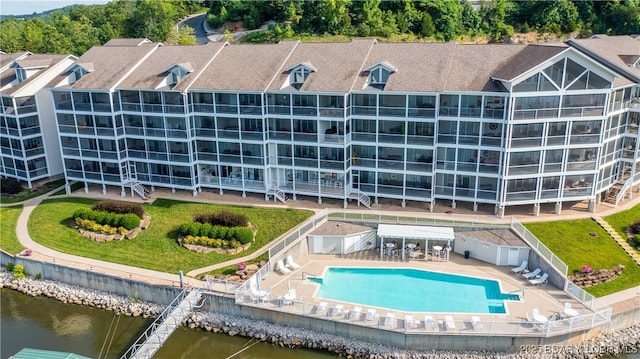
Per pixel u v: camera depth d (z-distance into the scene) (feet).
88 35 359.25
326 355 118.52
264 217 165.78
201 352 122.11
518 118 145.79
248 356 120.06
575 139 149.28
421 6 305.73
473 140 153.69
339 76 162.61
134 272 143.84
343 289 133.49
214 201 177.88
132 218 161.89
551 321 111.45
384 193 167.32
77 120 184.55
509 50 160.35
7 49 350.02
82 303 142.82
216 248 151.64
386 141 160.86
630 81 155.84
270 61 176.65
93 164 190.08
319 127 163.12
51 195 193.26
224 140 173.99
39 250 157.79
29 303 144.87
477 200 159.02
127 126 182.29
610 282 128.67
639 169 168.45
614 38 185.37
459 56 163.94
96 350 123.44
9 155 203.51
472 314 120.47
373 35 288.92
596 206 160.97
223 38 328.49
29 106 195.93
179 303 129.80
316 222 154.92
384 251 152.05
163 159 181.27
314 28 308.40
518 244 139.64
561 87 143.74
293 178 172.55
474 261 146.20
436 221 149.59
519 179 153.17
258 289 132.05
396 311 122.42
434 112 152.76
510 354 113.19
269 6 331.36
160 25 352.08
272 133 170.19
